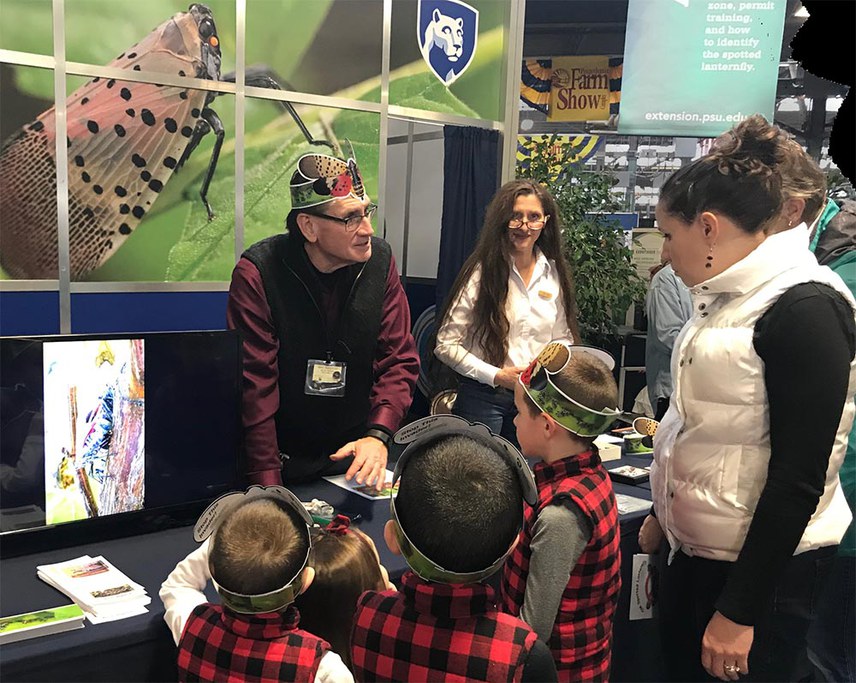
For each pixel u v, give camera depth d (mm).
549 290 2814
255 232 3697
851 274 1862
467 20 4043
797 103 8031
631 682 1849
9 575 1439
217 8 3408
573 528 1329
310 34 3641
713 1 3574
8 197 3061
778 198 1320
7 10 2947
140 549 1586
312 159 1841
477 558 979
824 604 1969
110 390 1583
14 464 1485
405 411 2053
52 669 1166
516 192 2693
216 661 1080
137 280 3418
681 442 1441
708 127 3676
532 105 8148
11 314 3111
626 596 1832
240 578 1031
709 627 1329
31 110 3055
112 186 3289
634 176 8680
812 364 1218
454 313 2785
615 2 6980
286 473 1989
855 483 1884
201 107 3441
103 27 3162
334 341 1985
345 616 1241
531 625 1318
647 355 3592
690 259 1398
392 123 5129
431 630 1019
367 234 1862
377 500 1866
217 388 1737
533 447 1468
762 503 1258
